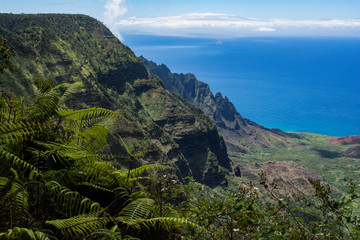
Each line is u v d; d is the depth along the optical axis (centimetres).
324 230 430
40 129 362
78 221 278
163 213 409
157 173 453
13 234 225
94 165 355
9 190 272
